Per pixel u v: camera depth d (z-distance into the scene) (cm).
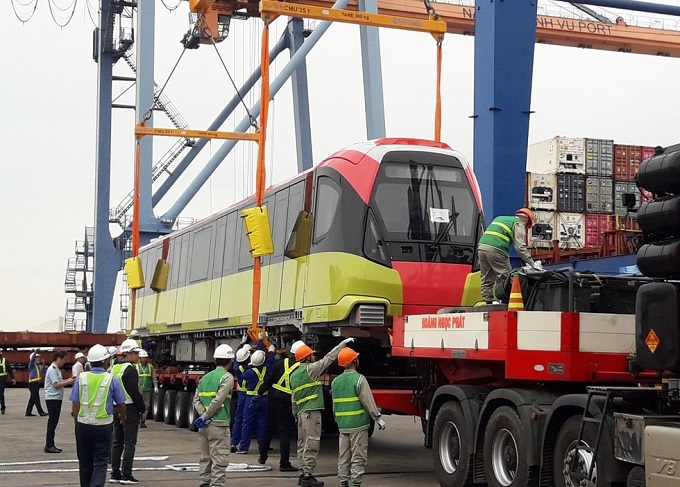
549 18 5269
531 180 3256
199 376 2220
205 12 2300
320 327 1603
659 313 803
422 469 1477
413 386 1484
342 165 1586
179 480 1355
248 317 1988
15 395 4356
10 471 1453
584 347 1021
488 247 1277
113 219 5819
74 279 6912
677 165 789
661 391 864
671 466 798
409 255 1519
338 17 1775
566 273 1073
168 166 5238
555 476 977
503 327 1060
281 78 4112
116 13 5738
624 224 3262
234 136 2553
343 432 1143
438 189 1570
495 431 1096
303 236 1636
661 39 5381
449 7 5006
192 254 2525
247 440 1708
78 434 1052
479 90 2208
